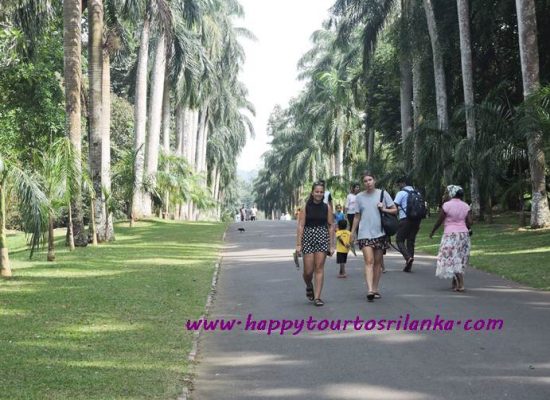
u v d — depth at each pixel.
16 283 11.77
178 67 31.84
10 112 24.67
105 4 25.00
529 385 5.62
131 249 19.03
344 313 8.98
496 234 20.09
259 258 16.67
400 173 31.11
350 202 16.03
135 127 32.06
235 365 6.54
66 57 18.58
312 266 9.55
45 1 22.27
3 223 12.58
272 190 110.12
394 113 41.72
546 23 25.19
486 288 10.88
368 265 9.82
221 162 71.62
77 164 16.42
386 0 34.41
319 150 68.75
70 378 5.77
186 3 32.53
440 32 30.09
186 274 13.24
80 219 19.94
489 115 22.58
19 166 12.53
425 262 14.74
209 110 58.50
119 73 54.59
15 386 5.52
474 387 5.61
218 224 36.25
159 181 36.12
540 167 19.98
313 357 6.77
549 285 10.80
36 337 7.39
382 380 5.89
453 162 25.89
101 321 8.38
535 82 19.94
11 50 20.08
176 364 6.41
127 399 5.25
